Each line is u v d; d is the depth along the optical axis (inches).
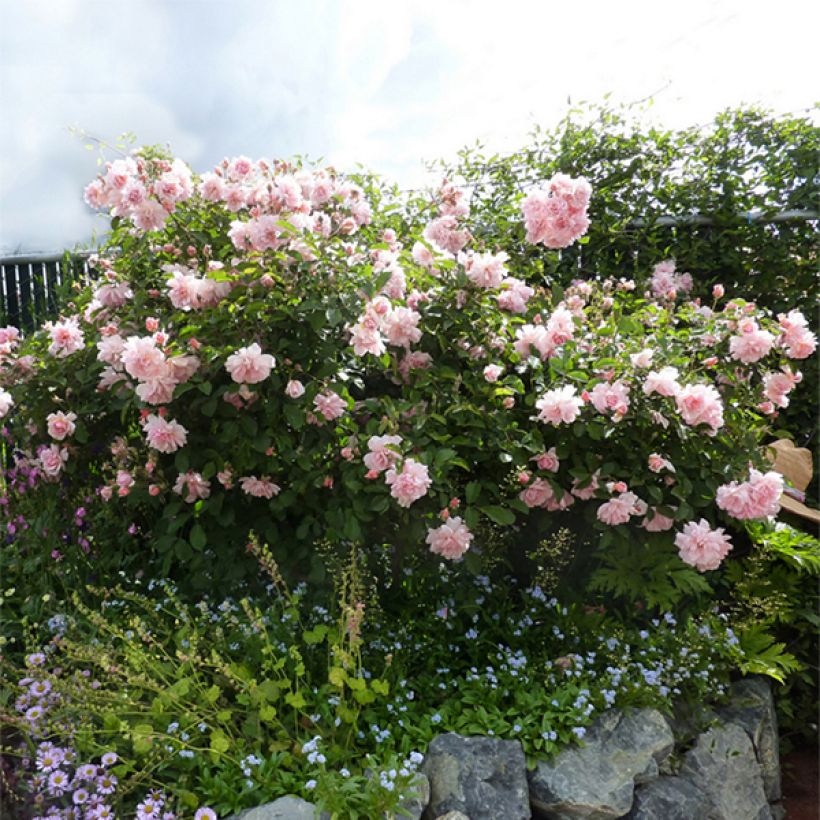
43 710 81.7
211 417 99.7
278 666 82.4
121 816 73.9
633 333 107.7
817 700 110.6
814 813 98.1
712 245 161.5
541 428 102.1
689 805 83.7
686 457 99.3
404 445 91.3
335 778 72.3
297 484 95.8
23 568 119.9
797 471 136.3
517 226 134.8
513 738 83.9
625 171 161.6
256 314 94.4
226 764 76.0
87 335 117.7
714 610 103.5
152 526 117.6
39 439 121.1
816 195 150.7
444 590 107.2
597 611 106.6
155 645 94.7
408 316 98.0
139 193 103.5
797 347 104.2
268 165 116.4
